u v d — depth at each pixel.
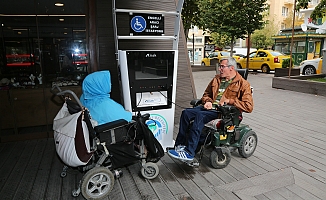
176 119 4.77
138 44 4.32
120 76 3.20
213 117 3.10
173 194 2.59
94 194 2.49
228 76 3.20
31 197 2.57
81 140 2.34
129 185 2.76
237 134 3.17
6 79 4.06
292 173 2.99
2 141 4.03
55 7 4.02
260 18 12.92
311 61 11.27
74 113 2.44
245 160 3.34
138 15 3.40
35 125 4.21
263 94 7.80
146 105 3.27
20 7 3.93
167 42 4.48
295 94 7.75
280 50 19.42
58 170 3.12
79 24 4.12
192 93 4.83
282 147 3.75
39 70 4.16
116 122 2.49
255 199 2.50
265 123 4.91
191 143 2.94
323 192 2.61
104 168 2.50
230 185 2.75
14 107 4.09
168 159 3.38
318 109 5.93
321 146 3.78
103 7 4.10
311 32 17.56
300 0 8.40
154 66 3.15
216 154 3.03
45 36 4.10
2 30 3.95
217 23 13.77
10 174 3.02
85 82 2.59
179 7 3.53
